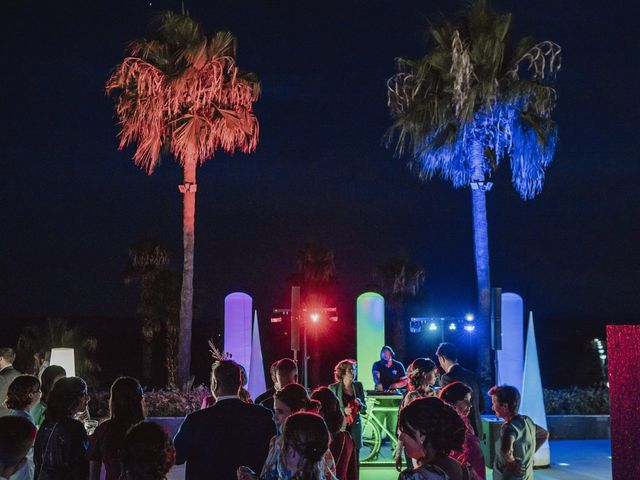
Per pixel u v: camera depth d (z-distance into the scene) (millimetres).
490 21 22391
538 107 22266
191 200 25453
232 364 6660
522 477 7395
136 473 4223
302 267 48094
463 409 6793
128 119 25031
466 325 29141
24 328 34062
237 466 6387
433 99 22641
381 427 15344
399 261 47656
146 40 24875
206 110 25031
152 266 42594
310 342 49375
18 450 5684
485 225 23094
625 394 4027
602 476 14102
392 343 47594
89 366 34406
